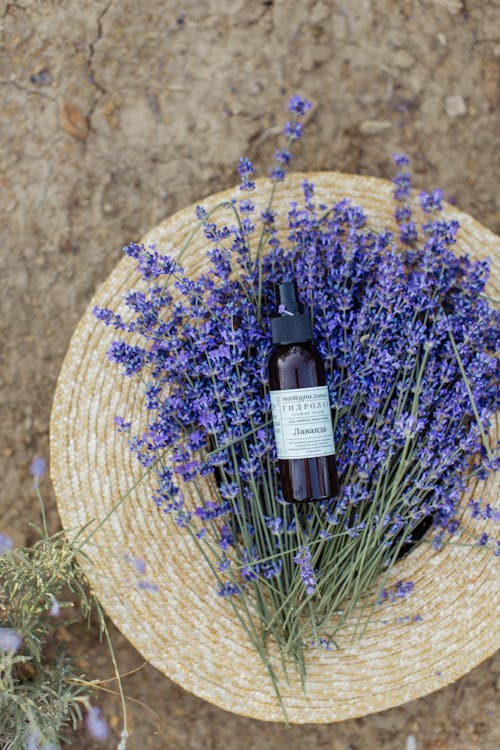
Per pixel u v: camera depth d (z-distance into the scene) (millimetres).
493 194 848
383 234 726
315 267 698
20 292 837
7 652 735
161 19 843
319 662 758
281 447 678
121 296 768
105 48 840
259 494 719
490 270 775
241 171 695
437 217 781
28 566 709
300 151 846
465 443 667
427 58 846
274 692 759
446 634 764
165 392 764
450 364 710
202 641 759
